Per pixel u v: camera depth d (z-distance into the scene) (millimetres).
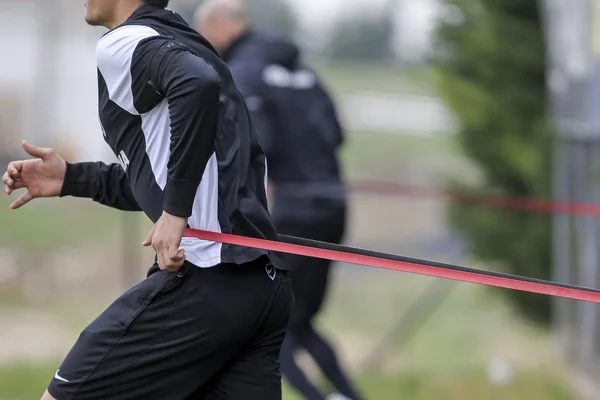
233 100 10094
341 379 17672
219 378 10039
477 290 32312
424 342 26250
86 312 28938
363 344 25750
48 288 32281
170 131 8938
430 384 21656
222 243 9492
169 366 9500
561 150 23906
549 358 24219
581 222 23312
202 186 9508
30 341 25125
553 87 24078
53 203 49000
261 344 10062
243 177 9875
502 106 26203
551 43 23953
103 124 9672
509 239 26688
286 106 17391
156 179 9375
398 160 61219
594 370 22328
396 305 30891
